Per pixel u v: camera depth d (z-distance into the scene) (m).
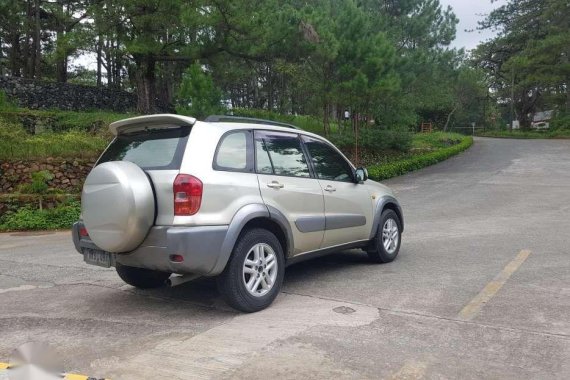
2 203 12.57
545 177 18.00
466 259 7.04
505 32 52.34
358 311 4.91
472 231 9.29
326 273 6.45
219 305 5.22
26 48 31.31
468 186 16.67
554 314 4.73
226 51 19.44
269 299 5.04
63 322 4.79
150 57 20.31
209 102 16.56
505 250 7.57
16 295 5.82
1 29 31.12
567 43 40.69
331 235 5.90
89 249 5.13
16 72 34.47
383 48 18.45
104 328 4.60
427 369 3.65
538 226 9.60
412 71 22.12
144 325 4.66
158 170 4.69
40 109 21.70
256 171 5.12
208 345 4.11
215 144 4.84
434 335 4.27
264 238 5.00
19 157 13.97
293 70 19.92
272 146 5.46
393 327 4.46
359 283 5.93
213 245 4.54
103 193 4.58
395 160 23.55
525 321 4.57
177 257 4.46
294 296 5.46
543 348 3.99
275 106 32.53
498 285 5.71
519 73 46.81
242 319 4.74
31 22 29.12
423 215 11.53
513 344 4.07
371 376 3.54
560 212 11.24
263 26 18.30
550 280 5.88
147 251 4.62
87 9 19.39
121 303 5.38
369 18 20.66
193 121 4.84
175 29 19.30
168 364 3.77
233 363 3.76
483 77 53.12
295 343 4.11
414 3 26.36
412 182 18.69
